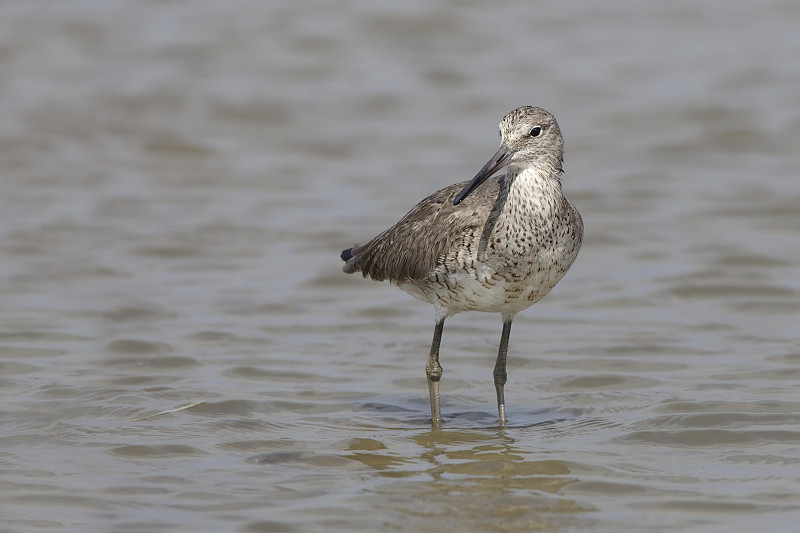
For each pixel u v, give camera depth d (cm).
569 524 901
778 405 1188
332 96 2602
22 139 2300
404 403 1245
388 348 1436
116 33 2917
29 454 1059
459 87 2658
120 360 1359
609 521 906
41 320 1501
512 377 1334
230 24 2981
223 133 2398
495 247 1093
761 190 2106
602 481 992
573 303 1614
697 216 1992
